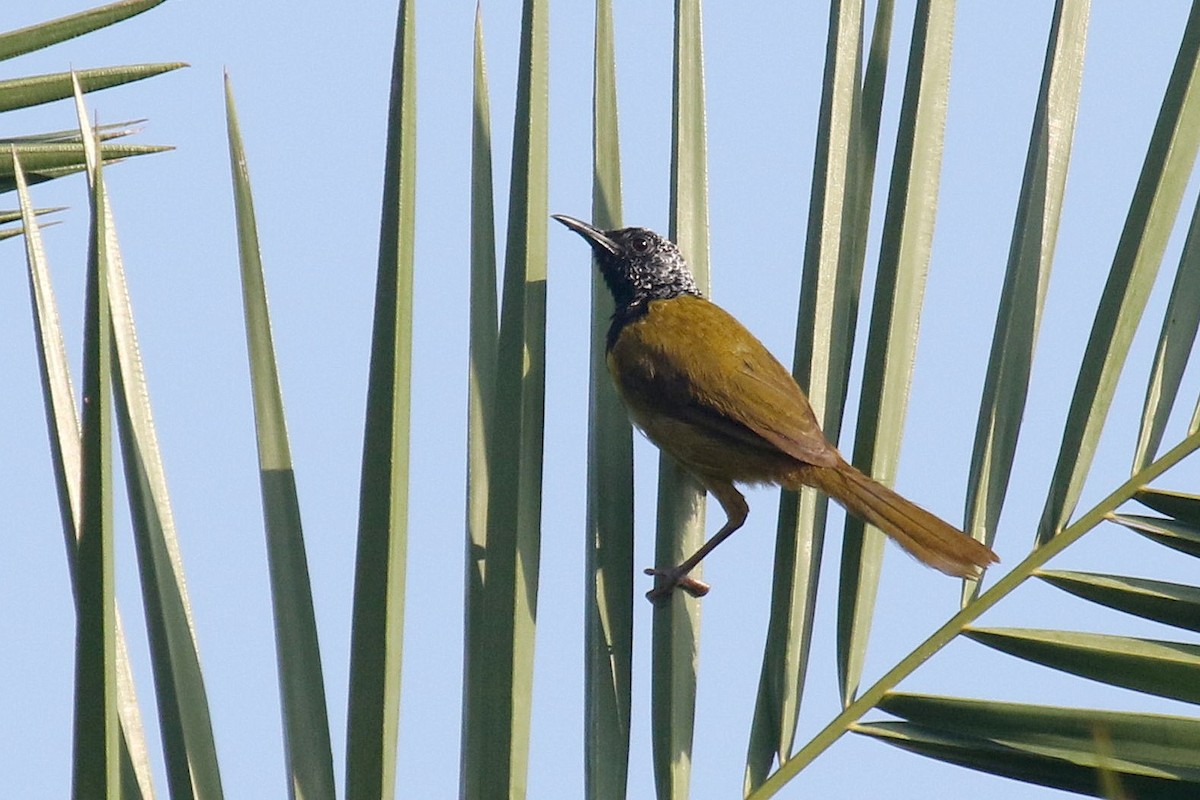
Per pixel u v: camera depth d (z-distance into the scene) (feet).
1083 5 26.68
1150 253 24.72
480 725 20.52
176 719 19.03
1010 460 24.64
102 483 16.70
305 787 19.67
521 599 21.07
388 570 19.04
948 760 21.91
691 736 24.84
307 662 20.31
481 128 24.77
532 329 24.98
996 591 23.12
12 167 27.84
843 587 25.61
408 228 19.93
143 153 28.30
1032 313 25.29
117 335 20.51
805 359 26.71
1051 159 26.02
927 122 26.27
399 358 19.58
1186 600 22.27
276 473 21.34
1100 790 20.77
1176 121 25.13
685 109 29.37
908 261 26.07
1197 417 23.91
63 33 28.04
